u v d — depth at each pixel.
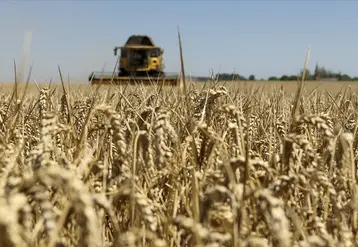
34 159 1.99
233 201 1.77
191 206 2.47
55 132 2.13
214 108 3.32
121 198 2.29
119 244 1.66
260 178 2.51
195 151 2.55
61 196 2.14
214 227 1.95
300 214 2.28
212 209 1.89
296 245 1.87
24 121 3.48
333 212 2.52
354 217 2.23
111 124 2.40
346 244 1.97
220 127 3.54
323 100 6.13
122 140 2.35
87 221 1.37
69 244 1.95
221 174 2.28
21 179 1.62
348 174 2.40
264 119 4.60
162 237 2.18
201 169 2.68
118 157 2.33
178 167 2.59
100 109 2.48
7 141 2.66
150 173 2.43
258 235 1.97
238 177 2.18
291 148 2.41
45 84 3.67
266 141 3.73
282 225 1.58
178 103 4.01
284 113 4.75
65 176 1.39
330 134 2.41
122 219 2.45
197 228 1.67
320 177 2.20
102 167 2.35
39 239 1.93
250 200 2.17
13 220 1.19
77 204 1.38
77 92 4.77
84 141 2.57
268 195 1.66
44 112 3.50
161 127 2.42
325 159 2.57
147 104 4.17
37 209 1.90
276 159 2.54
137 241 1.98
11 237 1.18
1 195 1.50
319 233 2.01
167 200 2.65
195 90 4.25
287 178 2.10
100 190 2.23
